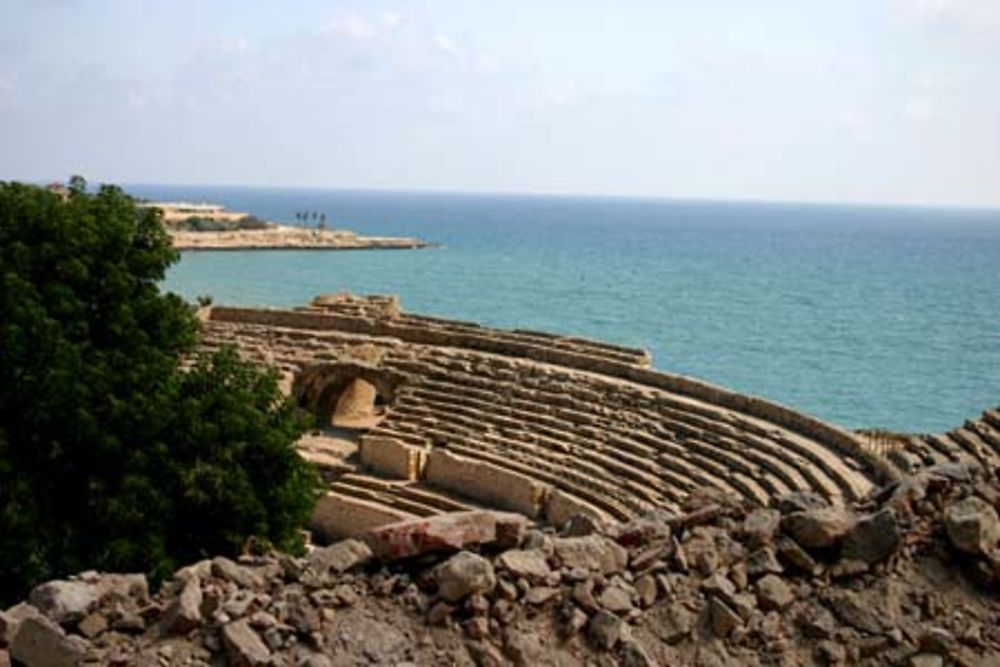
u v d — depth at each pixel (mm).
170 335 34500
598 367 56750
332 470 51625
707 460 44500
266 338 66688
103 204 33906
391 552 14438
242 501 29734
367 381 59219
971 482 16531
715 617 14422
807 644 14422
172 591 14352
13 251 30562
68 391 29125
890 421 84000
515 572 14188
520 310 144500
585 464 46875
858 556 15211
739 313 146250
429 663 13312
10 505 28281
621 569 14898
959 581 15203
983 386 98062
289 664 13023
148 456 29469
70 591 14047
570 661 13672
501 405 54406
